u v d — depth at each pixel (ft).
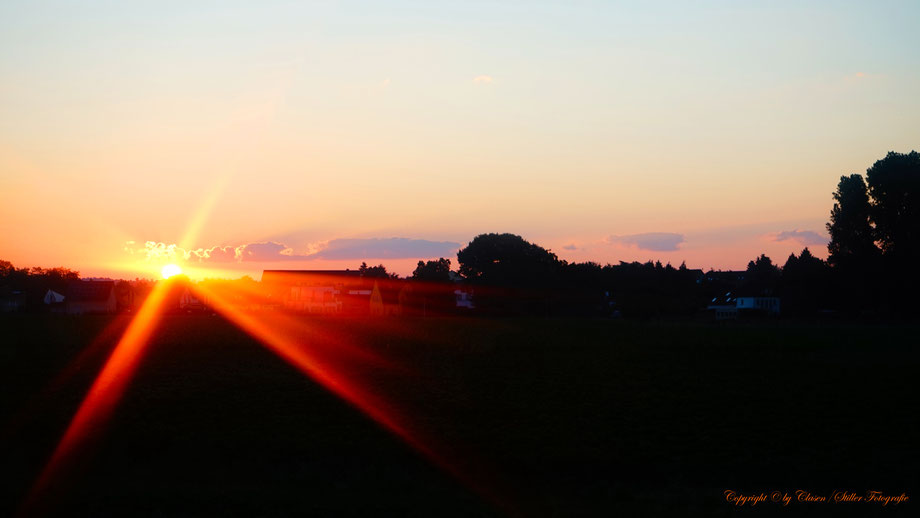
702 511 85.87
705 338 253.03
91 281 484.33
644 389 155.12
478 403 141.38
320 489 93.76
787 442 116.47
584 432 120.98
